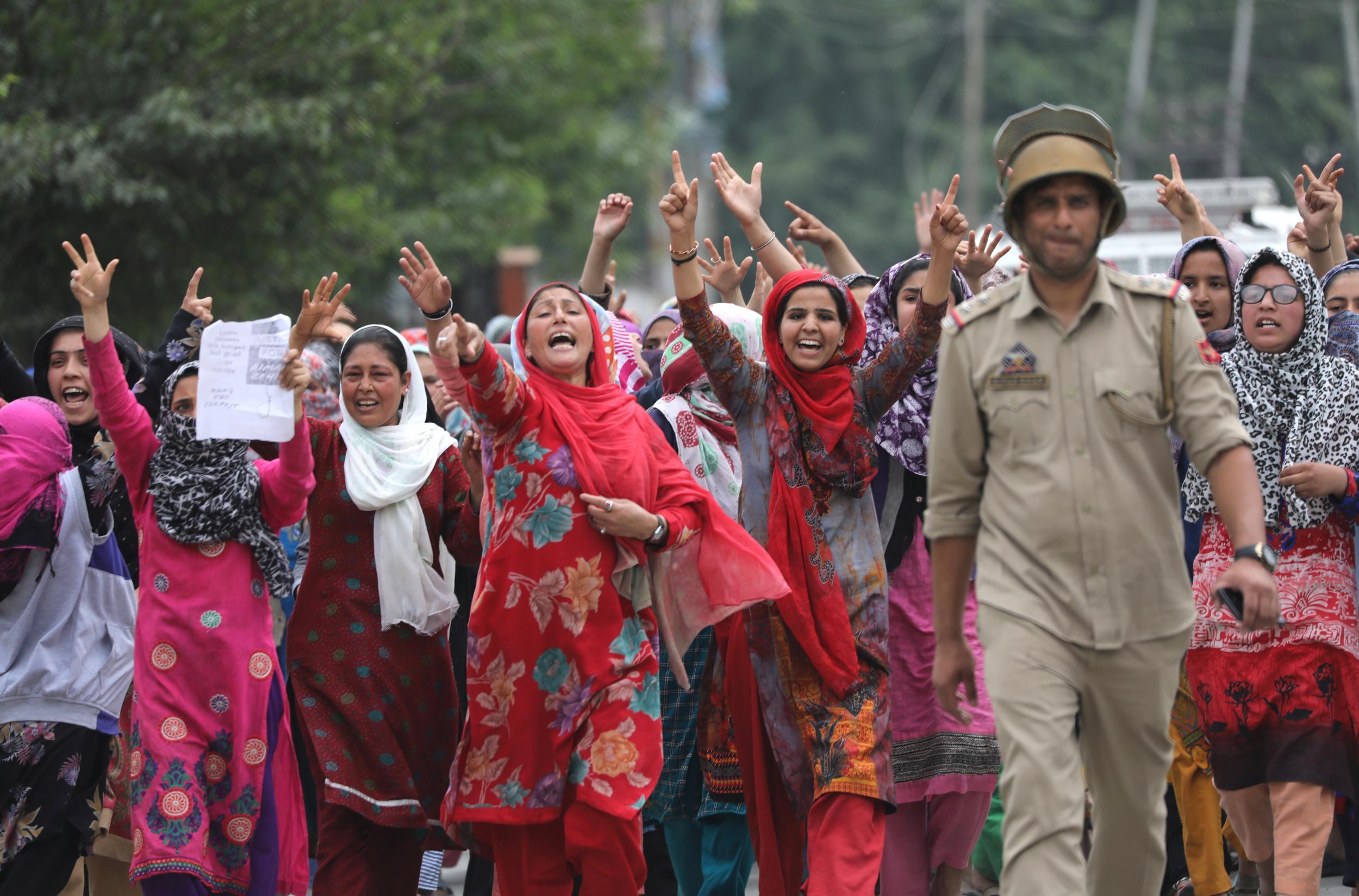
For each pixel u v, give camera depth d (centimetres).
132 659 1554
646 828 1669
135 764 1415
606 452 1397
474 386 1355
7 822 1486
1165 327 1170
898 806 1566
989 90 9381
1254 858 1606
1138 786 1202
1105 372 1165
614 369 1477
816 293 1462
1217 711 1536
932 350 1452
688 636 1449
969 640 1619
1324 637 1484
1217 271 1731
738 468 1695
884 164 9850
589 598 1376
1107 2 9419
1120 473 1165
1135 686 1173
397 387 1579
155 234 2997
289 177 3162
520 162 4225
